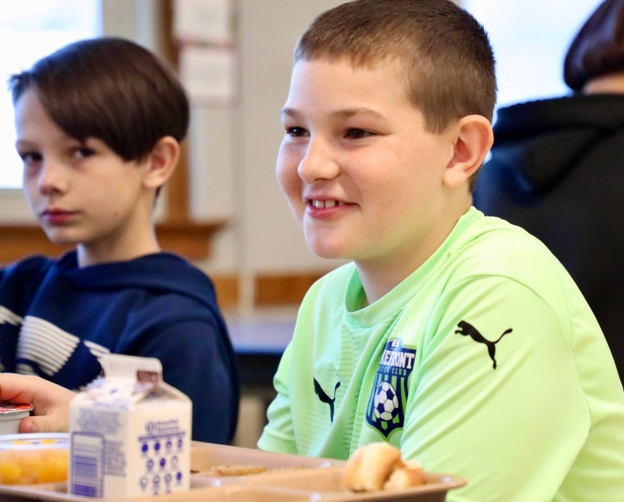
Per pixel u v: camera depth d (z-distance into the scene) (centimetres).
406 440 113
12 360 194
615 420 126
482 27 147
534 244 129
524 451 110
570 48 208
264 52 414
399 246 130
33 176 189
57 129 184
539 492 110
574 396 117
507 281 118
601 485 125
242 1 411
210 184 411
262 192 416
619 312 184
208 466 95
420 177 129
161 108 196
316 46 128
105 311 185
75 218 188
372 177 124
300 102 127
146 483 75
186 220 400
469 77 136
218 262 414
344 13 131
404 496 74
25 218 386
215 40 407
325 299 150
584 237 186
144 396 77
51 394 120
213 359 183
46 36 400
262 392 265
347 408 132
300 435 145
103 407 76
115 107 187
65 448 86
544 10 461
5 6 394
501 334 115
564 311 120
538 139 190
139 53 198
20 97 190
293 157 130
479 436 109
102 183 187
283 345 269
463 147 135
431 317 122
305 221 129
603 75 200
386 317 132
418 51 128
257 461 93
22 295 201
